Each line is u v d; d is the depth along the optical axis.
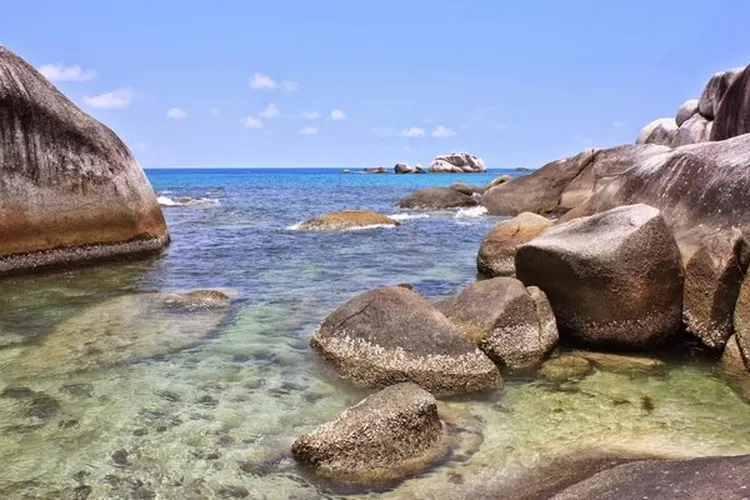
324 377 7.45
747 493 3.81
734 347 7.81
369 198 43.19
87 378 7.35
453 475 5.27
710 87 26.25
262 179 99.25
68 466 5.40
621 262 8.03
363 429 5.42
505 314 7.95
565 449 5.70
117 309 10.26
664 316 8.24
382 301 7.82
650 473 4.47
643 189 12.38
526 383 7.34
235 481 5.19
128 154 15.50
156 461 5.50
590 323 8.32
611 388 7.17
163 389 7.07
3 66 12.47
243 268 14.13
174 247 17.19
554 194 27.09
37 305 10.48
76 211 13.62
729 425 6.18
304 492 5.05
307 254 16.25
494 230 13.73
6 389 7.00
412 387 5.95
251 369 7.69
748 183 9.74
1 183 12.27
